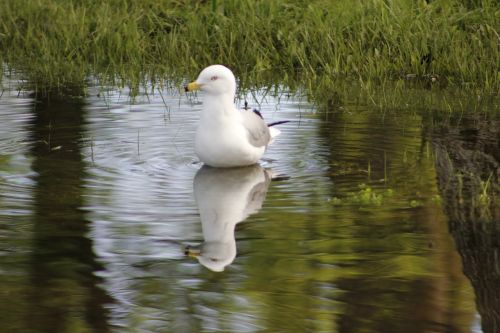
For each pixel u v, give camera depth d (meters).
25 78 19.75
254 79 19.97
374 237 9.88
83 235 10.00
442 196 11.28
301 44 21.05
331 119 15.95
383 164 12.93
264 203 11.20
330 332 7.66
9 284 8.70
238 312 8.05
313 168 12.84
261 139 13.15
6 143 14.02
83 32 22.70
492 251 9.31
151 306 8.20
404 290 8.42
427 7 21.89
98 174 12.42
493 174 12.23
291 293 8.42
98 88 18.77
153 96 18.00
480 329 7.66
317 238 9.88
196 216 10.68
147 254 9.45
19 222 10.39
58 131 14.88
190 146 14.07
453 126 15.30
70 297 8.39
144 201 11.24
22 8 23.97
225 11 23.30
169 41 22.03
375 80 19.78
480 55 19.72
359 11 22.05
